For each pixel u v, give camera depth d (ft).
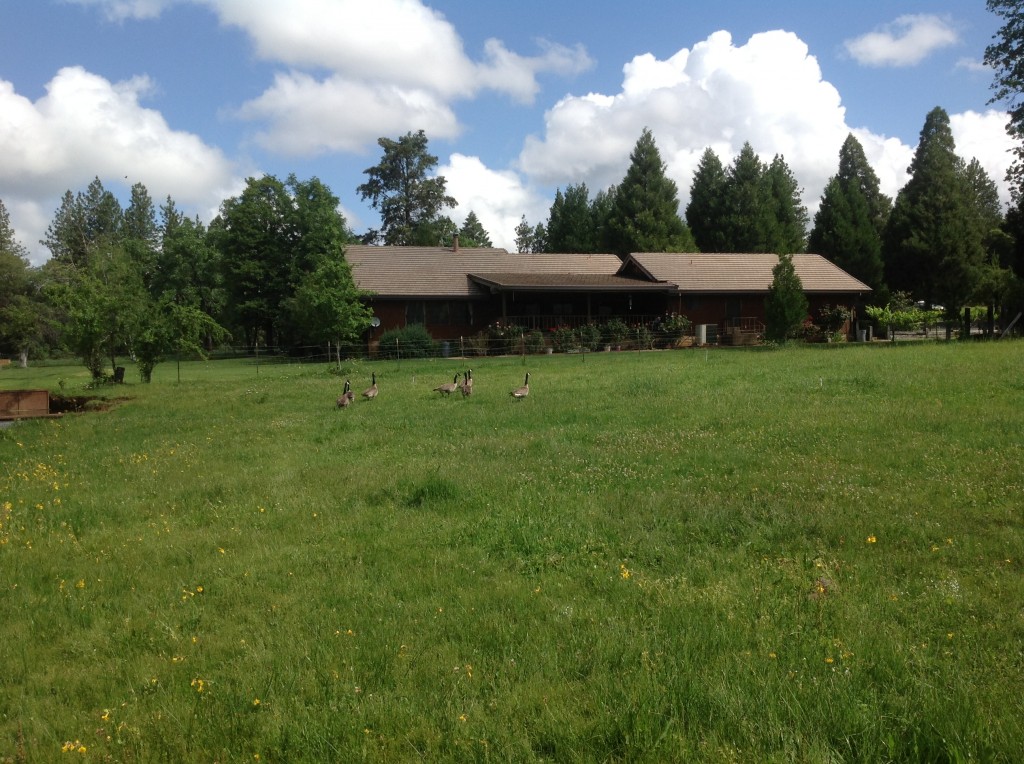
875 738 12.67
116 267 93.71
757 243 209.46
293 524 28.02
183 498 32.83
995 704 13.60
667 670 15.29
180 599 21.17
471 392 65.05
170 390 82.43
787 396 53.36
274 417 57.98
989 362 66.74
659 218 211.82
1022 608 17.79
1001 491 26.81
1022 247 125.08
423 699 14.94
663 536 24.41
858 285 150.92
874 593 19.11
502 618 18.57
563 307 144.36
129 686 16.20
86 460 43.01
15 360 205.46
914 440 35.76
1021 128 116.88
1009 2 113.39
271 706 14.98
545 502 28.76
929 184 184.96
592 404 54.60
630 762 12.52
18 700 15.84
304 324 114.01
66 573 23.80
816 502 26.96
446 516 28.17
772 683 14.48
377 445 43.91
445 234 250.37
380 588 21.11
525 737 13.44
